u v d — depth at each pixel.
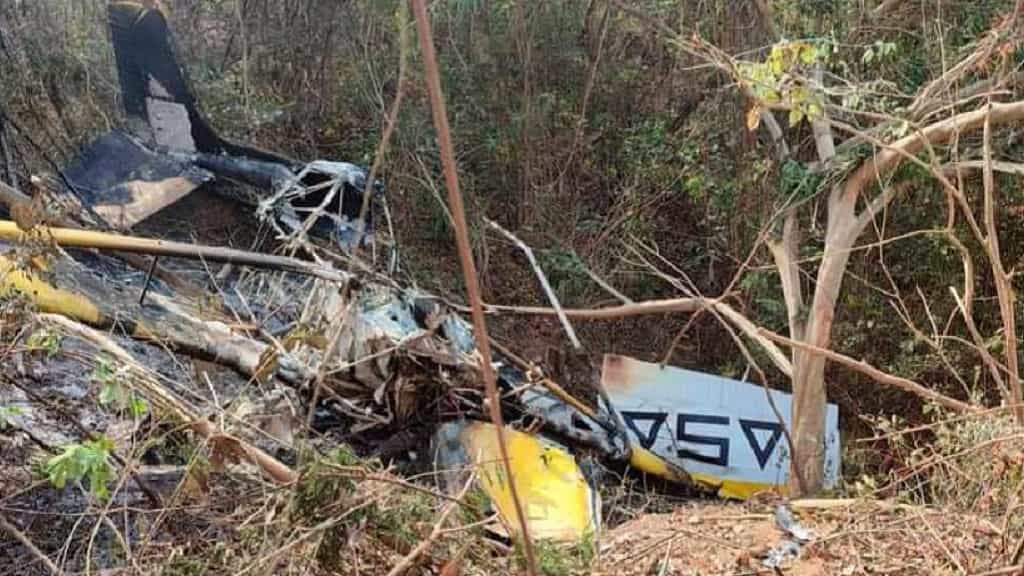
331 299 5.11
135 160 7.99
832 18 8.13
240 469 3.88
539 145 10.69
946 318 8.69
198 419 3.70
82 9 10.05
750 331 6.74
